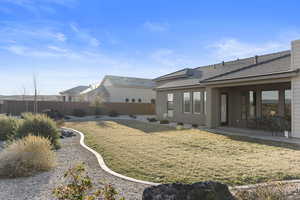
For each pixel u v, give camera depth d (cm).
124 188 442
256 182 472
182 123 1719
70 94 4138
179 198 307
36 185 464
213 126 1402
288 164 593
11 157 535
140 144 902
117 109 2967
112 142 954
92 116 2786
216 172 530
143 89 3744
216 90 1412
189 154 725
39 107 2562
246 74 1173
